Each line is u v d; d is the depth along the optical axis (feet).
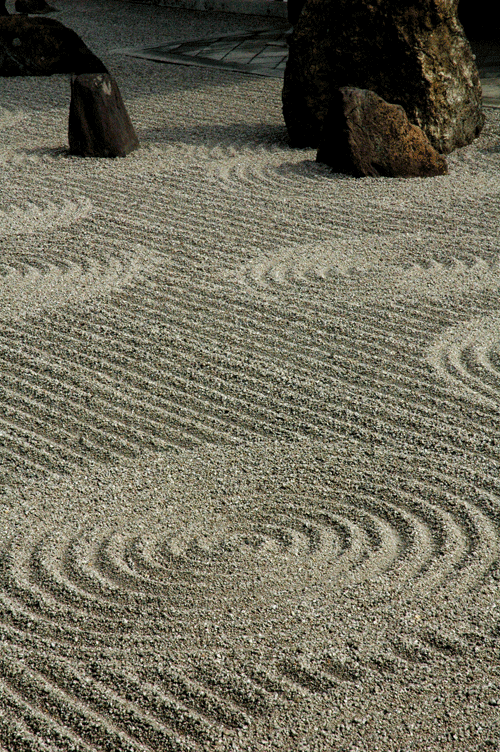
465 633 7.50
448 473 9.82
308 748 6.49
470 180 20.98
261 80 32.40
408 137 21.47
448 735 6.56
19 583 8.32
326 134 22.20
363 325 13.69
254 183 21.36
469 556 8.46
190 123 27.17
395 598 7.97
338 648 7.42
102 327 13.87
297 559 8.59
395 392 11.64
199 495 9.68
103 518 9.32
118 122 23.68
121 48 39.55
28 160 23.71
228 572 8.45
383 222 18.38
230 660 7.35
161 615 7.89
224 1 46.70
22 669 7.30
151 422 11.15
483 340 12.97
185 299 14.89
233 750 6.50
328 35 22.95
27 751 6.54
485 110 27.17
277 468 10.11
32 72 34.60
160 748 6.54
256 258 16.65
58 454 10.50
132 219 19.04
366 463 10.11
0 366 12.68
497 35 37.35
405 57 22.29
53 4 52.01
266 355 12.83
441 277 15.40
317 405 11.41
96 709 6.90
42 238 18.03
